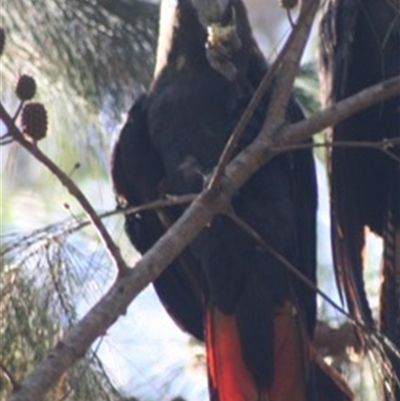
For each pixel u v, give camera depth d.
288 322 7.83
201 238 7.91
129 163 8.25
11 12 8.39
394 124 8.23
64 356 5.70
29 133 5.89
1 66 8.47
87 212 5.97
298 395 7.70
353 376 8.53
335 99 8.30
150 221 8.28
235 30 8.15
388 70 8.25
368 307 7.88
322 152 9.83
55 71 8.51
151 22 8.70
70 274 6.91
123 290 6.00
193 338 9.02
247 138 7.98
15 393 5.55
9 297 6.88
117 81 8.59
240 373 7.77
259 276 7.91
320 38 8.48
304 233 8.16
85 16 8.52
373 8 8.30
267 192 7.96
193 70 8.34
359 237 8.22
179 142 8.18
